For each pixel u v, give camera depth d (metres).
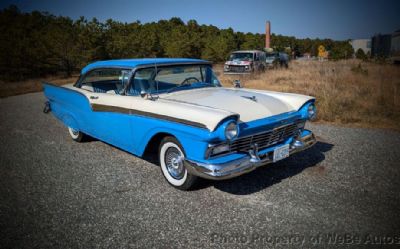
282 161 4.55
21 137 6.27
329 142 5.38
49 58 19.34
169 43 27.80
